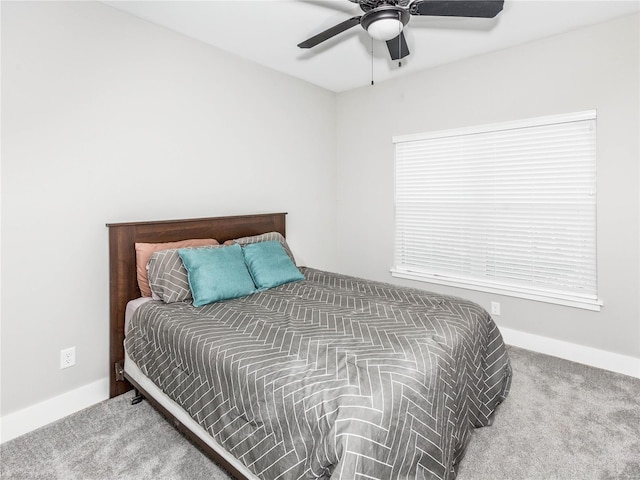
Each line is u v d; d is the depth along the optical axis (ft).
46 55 6.52
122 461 5.65
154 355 6.32
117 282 7.52
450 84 10.60
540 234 9.46
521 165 9.61
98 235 7.41
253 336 5.50
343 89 13.07
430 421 4.25
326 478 3.75
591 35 8.32
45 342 6.75
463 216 10.77
